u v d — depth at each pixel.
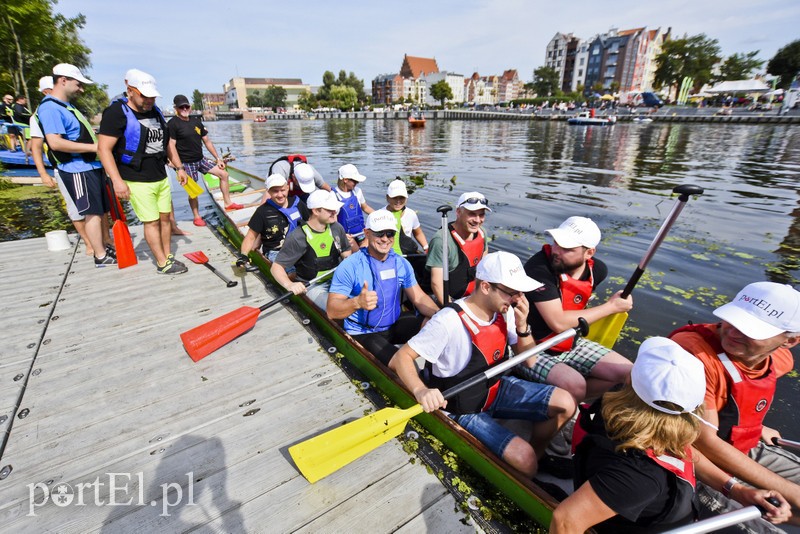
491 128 38.38
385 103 101.62
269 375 2.64
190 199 5.96
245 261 4.29
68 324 3.18
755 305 1.52
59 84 3.59
